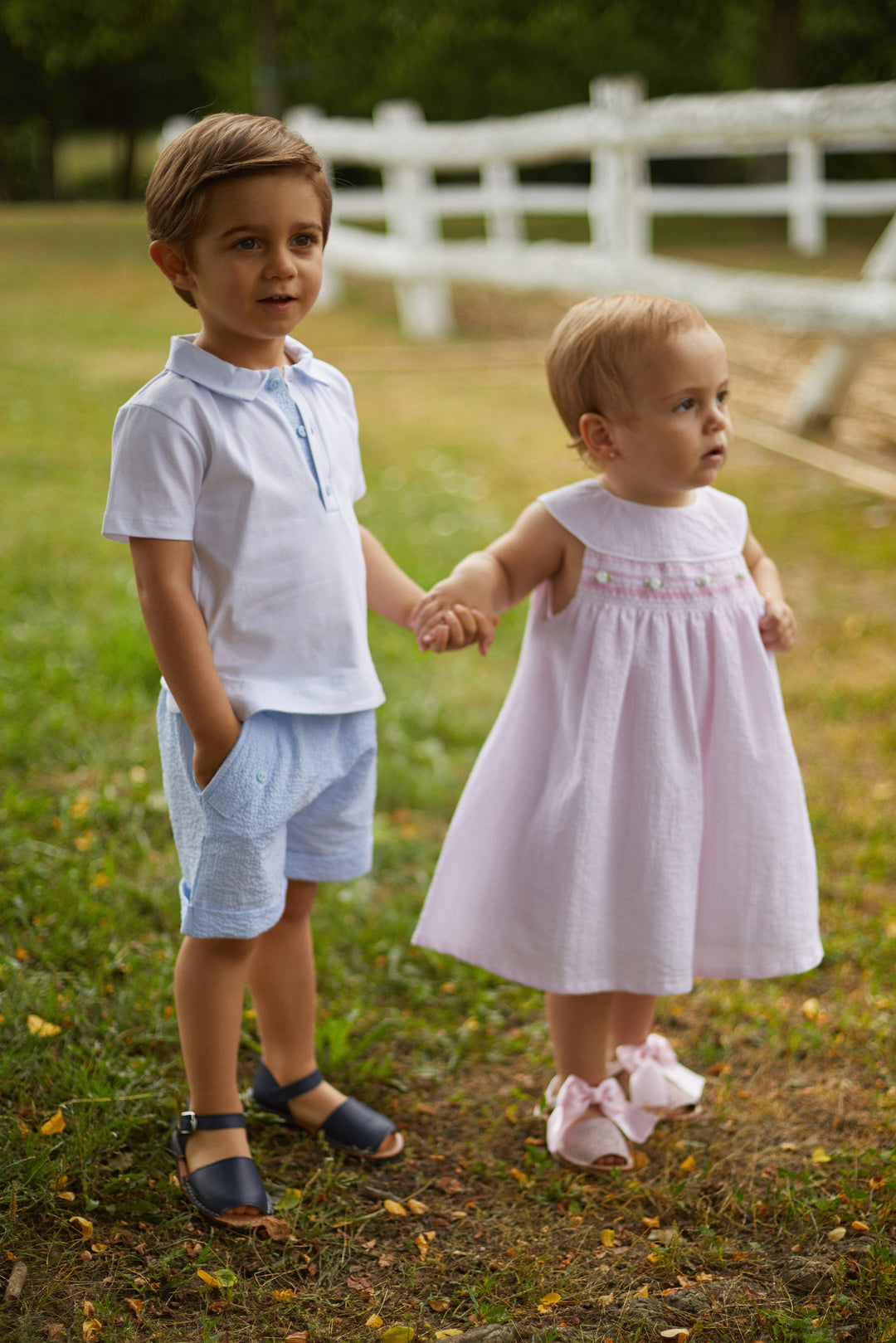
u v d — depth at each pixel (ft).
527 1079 7.57
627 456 6.17
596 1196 6.41
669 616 6.20
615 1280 5.77
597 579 6.22
